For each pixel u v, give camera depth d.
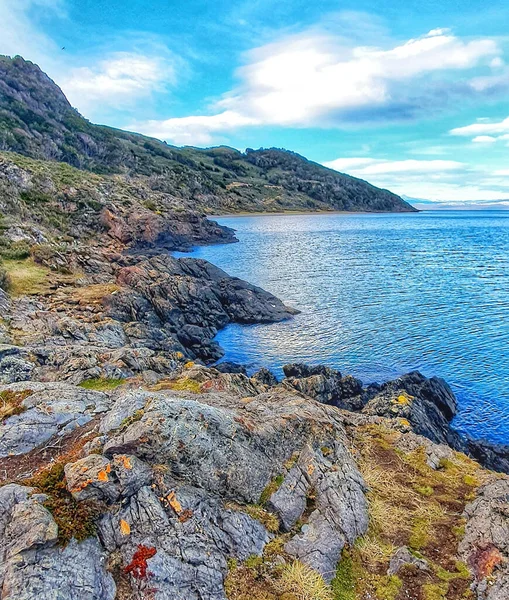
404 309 39.53
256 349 31.31
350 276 55.53
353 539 8.52
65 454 8.77
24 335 22.69
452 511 9.70
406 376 23.31
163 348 27.52
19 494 7.19
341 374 26.12
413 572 7.82
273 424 10.51
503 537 8.28
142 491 7.55
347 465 10.49
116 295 32.81
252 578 7.16
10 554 6.06
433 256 73.94
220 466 8.59
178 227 84.94
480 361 27.52
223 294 40.81
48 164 87.38
